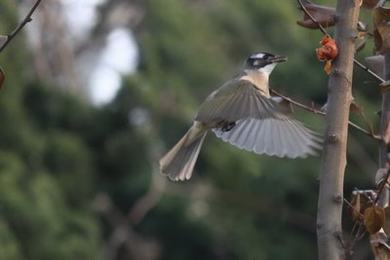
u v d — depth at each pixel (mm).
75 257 16641
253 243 18094
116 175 18438
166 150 18328
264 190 18156
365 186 17766
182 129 18281
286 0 18922
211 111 5945
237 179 18078
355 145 17734
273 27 18766
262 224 18281
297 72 18109
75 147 18125
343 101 5172
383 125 5512
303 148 5301
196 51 18828
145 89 18375
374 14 5434
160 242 18375
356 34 5207
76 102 18641
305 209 18297
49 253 16328
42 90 18469
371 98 17031
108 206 18250
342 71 5184
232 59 19047
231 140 5629
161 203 18125
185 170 6090
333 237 5062
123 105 18453
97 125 18578
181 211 18094
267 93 5934
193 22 19141
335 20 5234
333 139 5141
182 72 18703
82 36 19875
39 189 16828
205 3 19547
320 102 18141
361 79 16969
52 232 16531
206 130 6047
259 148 5488
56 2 19172
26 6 18031
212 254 18281
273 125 5516
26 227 16281
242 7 19125
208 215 18125
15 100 17422
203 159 18031
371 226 5031
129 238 18328
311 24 5387
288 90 18141
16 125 17391
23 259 16125
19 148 17344
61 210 17125
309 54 18203
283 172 18125
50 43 19219
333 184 5105
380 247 5070
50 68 19141
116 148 18281
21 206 16297
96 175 18391
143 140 18281
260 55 6598
